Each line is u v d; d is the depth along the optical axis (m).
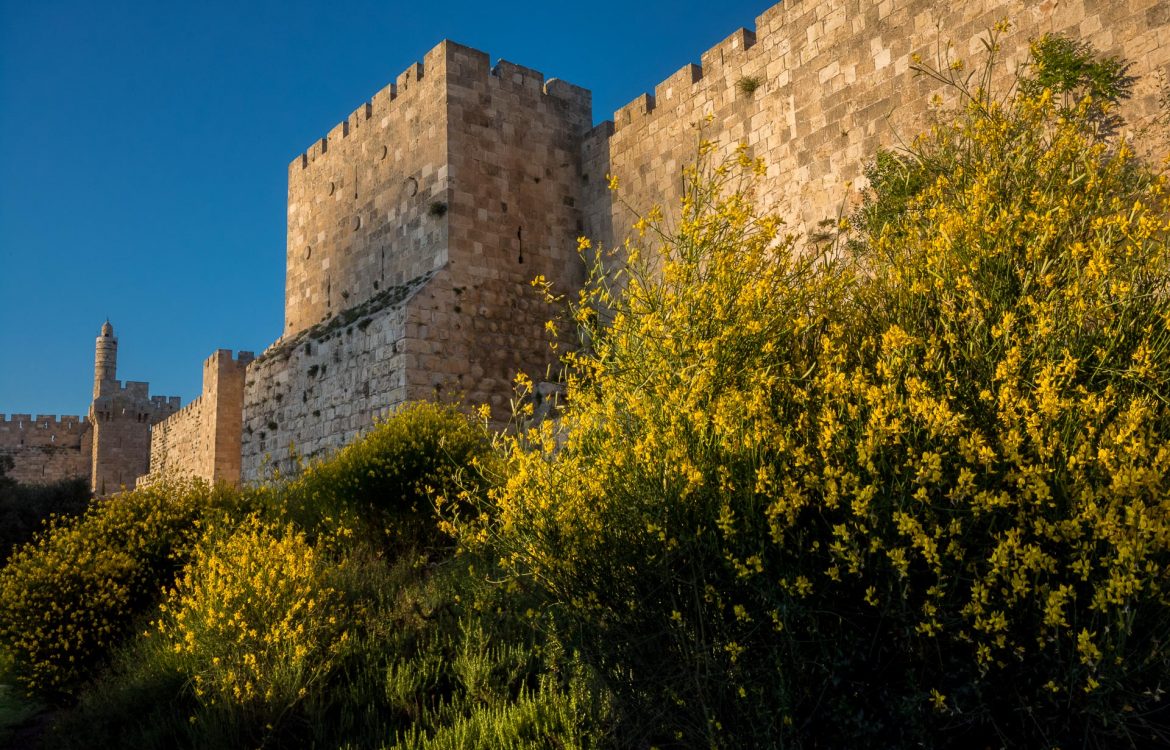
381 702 6.25
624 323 4.81
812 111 15.96
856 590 3.37
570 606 4.24
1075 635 2.88
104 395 54.66
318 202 25.28
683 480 3.83
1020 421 3.43
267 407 24.00
